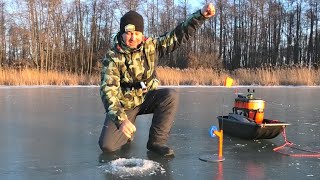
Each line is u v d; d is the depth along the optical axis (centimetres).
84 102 945
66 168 324
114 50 359
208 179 293
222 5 4609
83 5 3881
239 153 379
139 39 357
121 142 388
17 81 1944
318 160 352
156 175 302
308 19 4631
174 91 389
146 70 372
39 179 295
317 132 503
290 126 554
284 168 324
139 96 382
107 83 345
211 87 1831
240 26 4662
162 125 380
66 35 3812
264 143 428
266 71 2152
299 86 1958
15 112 721
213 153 378
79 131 511
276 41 4631
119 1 3888
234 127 454
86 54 3825
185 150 391
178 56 4031
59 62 3647
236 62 4669
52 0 3572
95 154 375
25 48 3712
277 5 4631
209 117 649
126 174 305
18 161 349
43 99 1033
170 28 4272
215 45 4572
